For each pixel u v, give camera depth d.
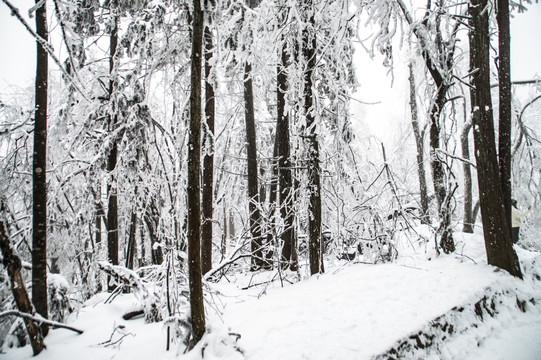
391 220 6.29
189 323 3.38
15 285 3.29
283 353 2.82
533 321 4.09
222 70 6.49
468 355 3.27
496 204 5.12
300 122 5.59
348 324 3.26
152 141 6.79
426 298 3.88
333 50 6.11
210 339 3.14
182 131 6.81
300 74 5.57
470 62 5.61
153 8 6.12
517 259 4.99
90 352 3.40
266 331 3.21
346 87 6.83
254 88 9.52
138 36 5.93
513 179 8.91
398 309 3.58
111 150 6.82
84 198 6.73
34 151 3.79
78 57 6.04
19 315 3.25
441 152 5.93
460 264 5.12
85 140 7.43
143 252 9.04
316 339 3.01
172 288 3.86
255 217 8.08
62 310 4.17
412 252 6.20
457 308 3.66
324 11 5.77
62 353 3.39
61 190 6.50
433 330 3.26
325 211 7.19
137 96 6.30
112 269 4.75
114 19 6.60
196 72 3.21
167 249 4.28
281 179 7.14
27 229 5.63
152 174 6.82
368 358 2.65
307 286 4.63
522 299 4.47
